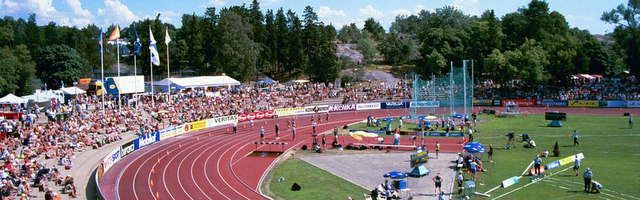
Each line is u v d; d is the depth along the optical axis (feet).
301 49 466.29
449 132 205.05
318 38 466.70
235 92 336.70
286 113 298.56
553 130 209.46
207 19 459.32
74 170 144.66
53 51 397.80
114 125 208.74
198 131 237.45
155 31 451.94
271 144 189.47
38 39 585.63
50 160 150.51
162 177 143.54
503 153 163.53
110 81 260.21
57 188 125.18
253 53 407.64
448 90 338.34
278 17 500.33
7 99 228.63
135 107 246.68
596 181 122.72
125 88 264.11
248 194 124.88
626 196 109.70
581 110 290.15
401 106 332.39
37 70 393.29
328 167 152.25
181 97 298.97
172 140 210.38
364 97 350.23
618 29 338.54
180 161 166.09
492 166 144.46
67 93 296.92
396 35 541.34
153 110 251.60
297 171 147.95
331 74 422.82
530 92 334.85
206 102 290.56
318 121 265.75
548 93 329.72
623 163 141.90
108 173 148.05
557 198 109.81
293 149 185.78
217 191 128.16
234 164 160.56
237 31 404.77
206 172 149.79
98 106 246.06
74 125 189.57
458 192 117.29
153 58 252.83
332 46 440.04
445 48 449.48
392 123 251.80
